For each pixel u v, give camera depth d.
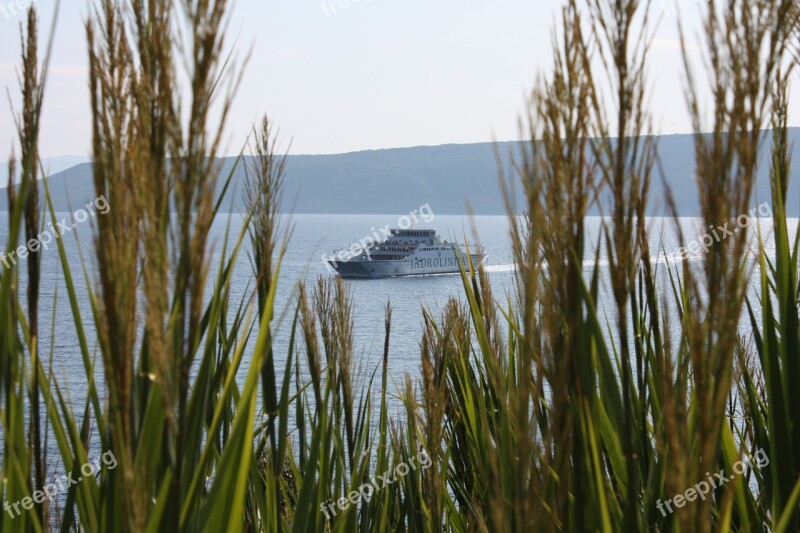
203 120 4.23
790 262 7.58
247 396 6.48
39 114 6.73
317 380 11.18
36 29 6.57
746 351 10.08
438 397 9.72
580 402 5.40
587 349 5.78
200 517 6.13
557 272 4.66
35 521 6.86
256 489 10.55
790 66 7.36
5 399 6.98
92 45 4.62
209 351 6.28
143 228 4.29
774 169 7.70
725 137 4.05
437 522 9.70
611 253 4.93
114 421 4.45
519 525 4.38
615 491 7.36
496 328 5.62
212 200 4.37
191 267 4.34
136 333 4.48
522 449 4.41
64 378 8.33
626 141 4.60
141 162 4.34
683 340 6.72
